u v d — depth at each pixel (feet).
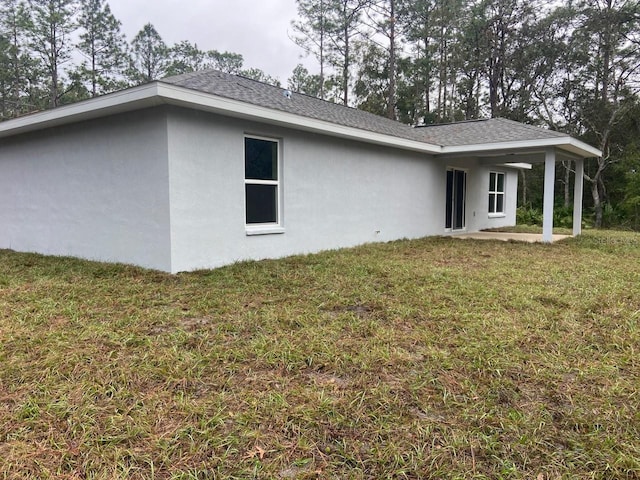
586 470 5.97
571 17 70.44
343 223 28.40
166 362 9.32
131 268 19.26
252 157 22.33
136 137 19.22
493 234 41.01
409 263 22.25
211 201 19.92
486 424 7.06
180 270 18.67
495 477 5.83
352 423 7.07
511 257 25.05
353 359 9.61
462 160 41.63
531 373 8.98
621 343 10.68
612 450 6.37
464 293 15.64
